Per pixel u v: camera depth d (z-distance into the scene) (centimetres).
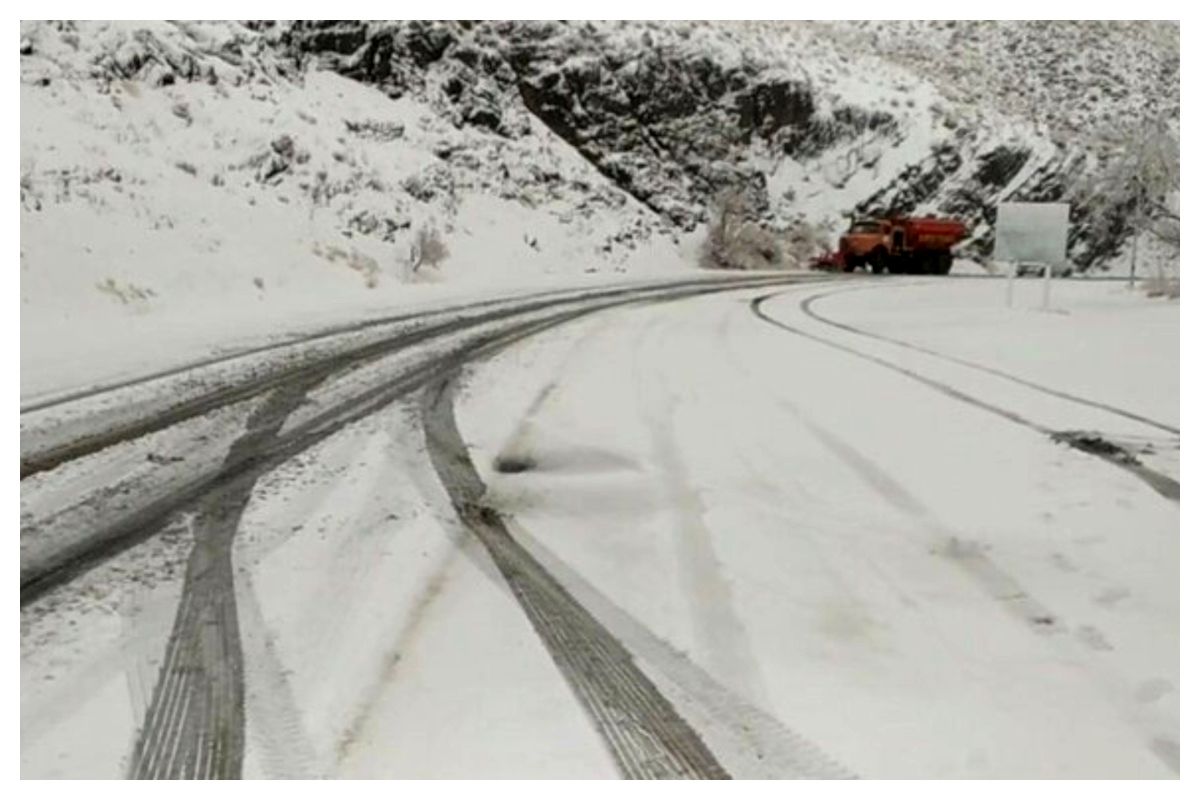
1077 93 5003
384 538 632
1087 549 629
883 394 1100
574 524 669
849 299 2350
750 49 4025
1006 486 755
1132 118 4728
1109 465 812
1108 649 499
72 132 1833
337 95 2853
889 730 424
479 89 3244
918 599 554
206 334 1358
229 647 486
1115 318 1891
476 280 2370
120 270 1532
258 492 718
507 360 1275
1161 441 892
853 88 4253
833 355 1388
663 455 836
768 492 739
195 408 959
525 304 1927
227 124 2253
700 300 2192
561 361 1286
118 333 1315
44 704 434
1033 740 420
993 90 4912
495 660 477
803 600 551
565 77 3512
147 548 611
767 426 941
